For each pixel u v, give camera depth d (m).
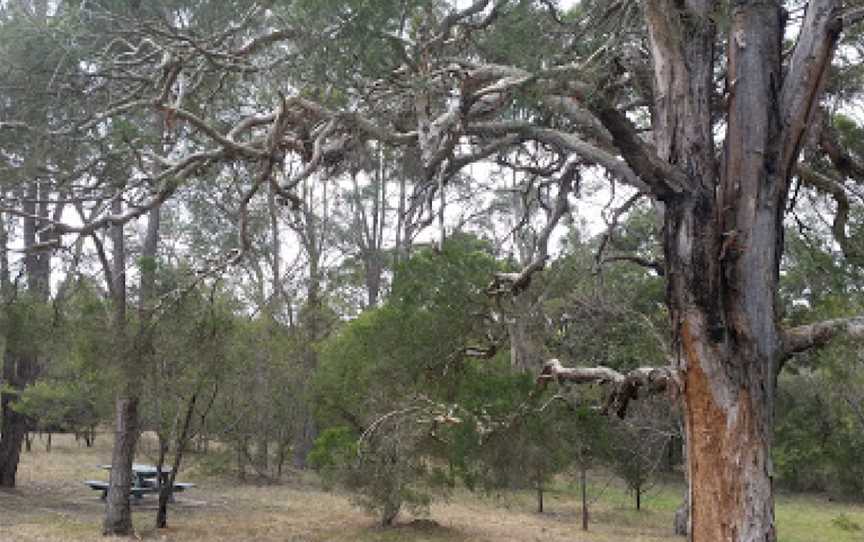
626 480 21.20
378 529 17.19
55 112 9.34
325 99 7.88
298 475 28.11
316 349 24.61
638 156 6.13
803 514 25.53
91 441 35.84
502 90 6.83
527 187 10.03
